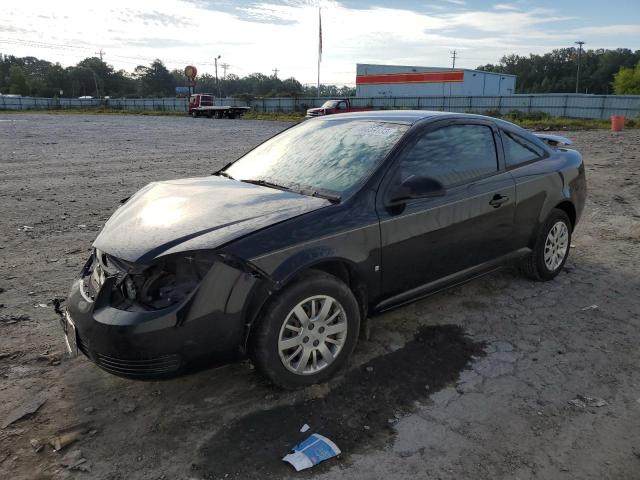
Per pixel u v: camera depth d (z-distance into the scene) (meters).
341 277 3.39
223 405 3.08
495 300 4.51
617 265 5.38
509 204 4.23
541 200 4.55
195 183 3.96
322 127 4.40
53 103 78.38
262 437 2.80
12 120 40.78
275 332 2.98
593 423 2.89
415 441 2.76
